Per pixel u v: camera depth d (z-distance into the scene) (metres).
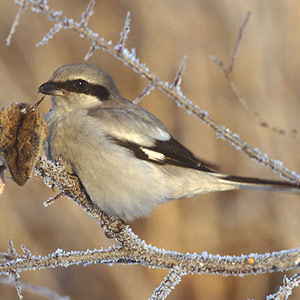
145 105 13.56
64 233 12.69
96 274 12.42
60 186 6.32
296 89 13.38
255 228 12.59
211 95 13.57
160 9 14.30
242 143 6.61
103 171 7.27
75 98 7.64
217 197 12.92
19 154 5.56
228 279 12.00
